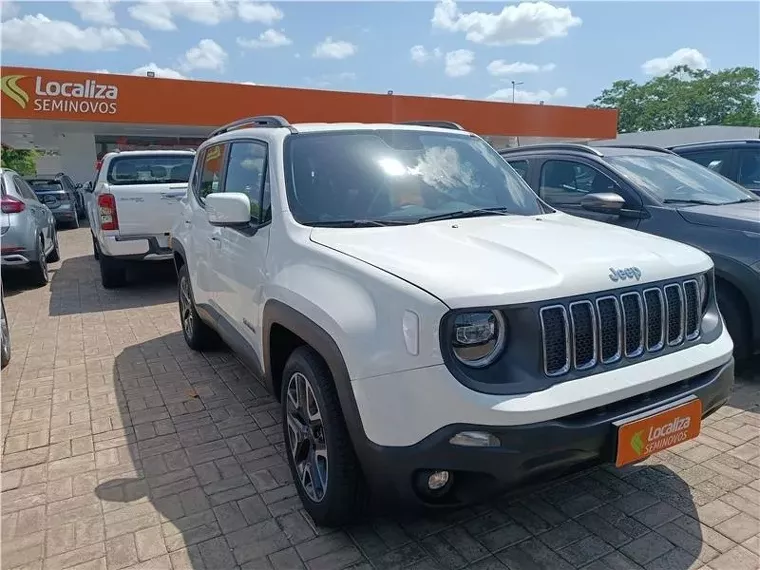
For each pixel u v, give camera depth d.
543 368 2.24
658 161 5.64
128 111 18.39
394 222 3.15
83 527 2.92
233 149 4.28
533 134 24.75
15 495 3.21
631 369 2.41
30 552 2.75
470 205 3.49
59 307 7.57
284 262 3.07
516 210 3.58
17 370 5.17
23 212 8.40
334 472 2.60
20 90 17.33
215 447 3.71
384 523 2.87
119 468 3.48
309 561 2.63
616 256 2.61
